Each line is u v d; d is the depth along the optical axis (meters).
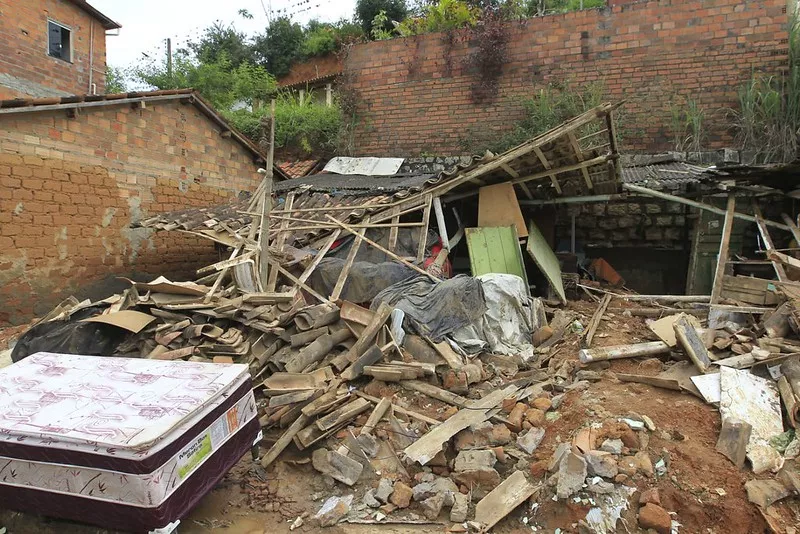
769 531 3.32
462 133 12.05
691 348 5.05
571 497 3.56
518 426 4.47
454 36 11.95
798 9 10.00
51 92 12.09
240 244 8.07
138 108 10.13
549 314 7.49
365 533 3.64
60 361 4.03
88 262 9.30
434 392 5.00
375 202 8.80
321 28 23.77
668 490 3.59
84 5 12.67
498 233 8.29
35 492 3.13
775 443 3.98
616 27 10.83
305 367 5.20
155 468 2.93
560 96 11.06
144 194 10.43
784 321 5.53
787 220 7.66
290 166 13.95
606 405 4.48
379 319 5.49
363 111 12.98
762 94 9.74
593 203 10.21
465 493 3.94
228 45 22.91
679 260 9.83
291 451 4.50
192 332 5.49
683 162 10.10
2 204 7.90
